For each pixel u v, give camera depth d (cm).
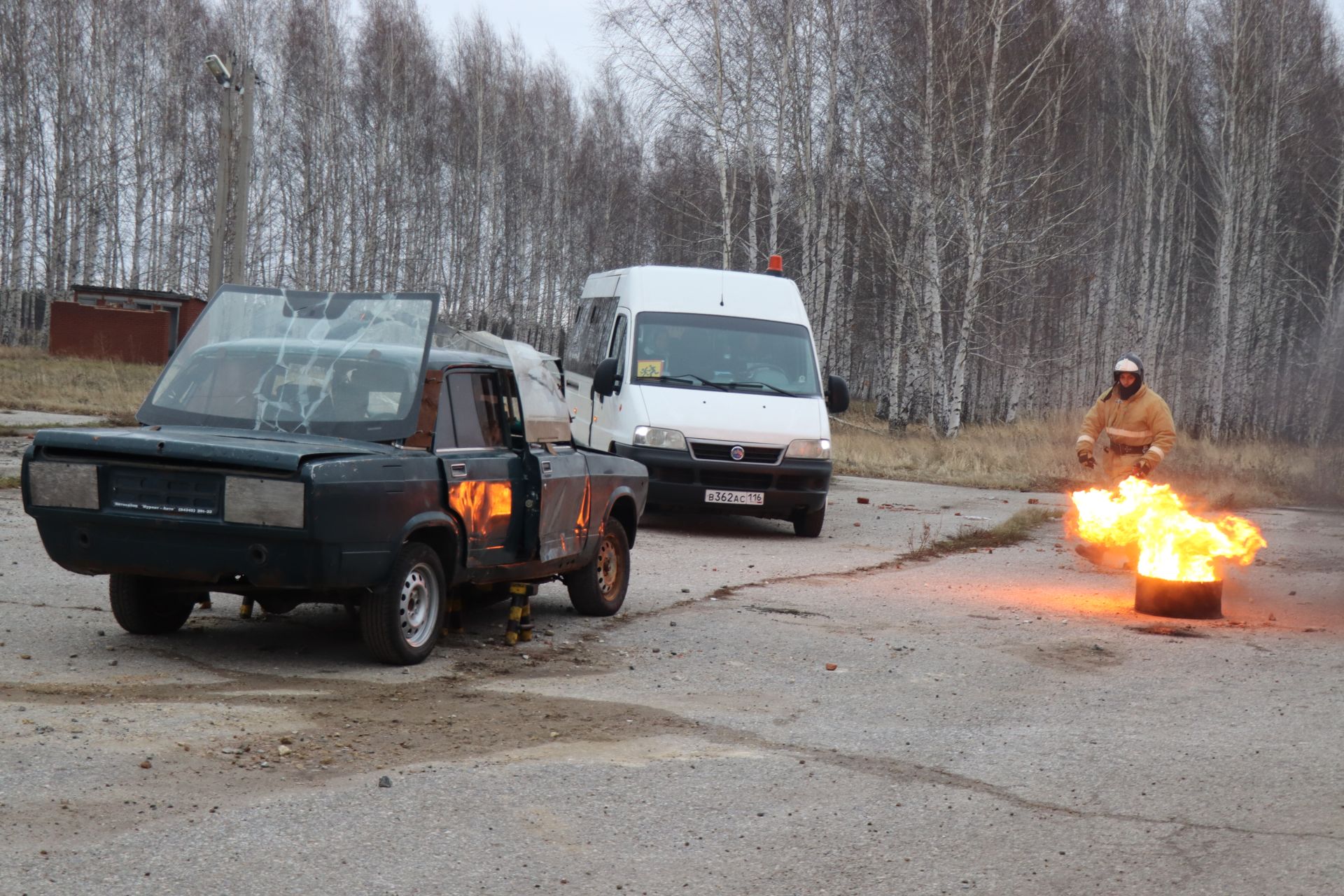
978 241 3700
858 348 7250
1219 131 4850
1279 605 1141
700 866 454
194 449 686
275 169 6072
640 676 766
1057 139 4097
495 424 839
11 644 747
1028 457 2950
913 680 784
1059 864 468
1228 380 4884
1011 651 887
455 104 6272
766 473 1540
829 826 502
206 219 6138
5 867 419
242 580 742
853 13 3912
